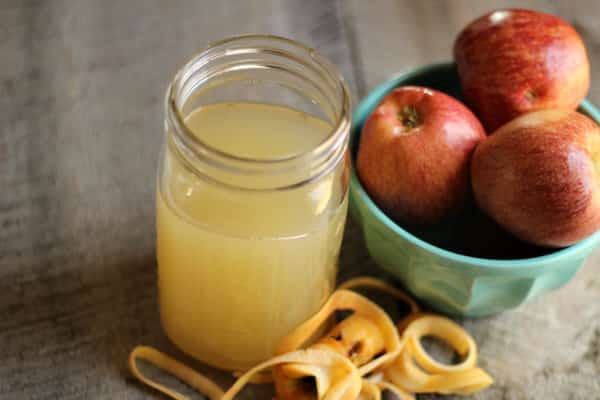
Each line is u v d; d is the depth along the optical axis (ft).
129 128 3.81
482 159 2.97
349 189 3.12
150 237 3.51
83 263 3.40
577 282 3.49
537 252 3.13
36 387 3.06
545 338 3.32
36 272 3.35
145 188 3.64
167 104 2.62
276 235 2.72
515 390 3.16
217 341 3.07
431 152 2.98
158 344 3.23
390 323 3.08
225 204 2.68
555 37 3.14
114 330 3.23
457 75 3.51
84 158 3.69
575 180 2.79
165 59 4.08
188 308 3.01
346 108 2.60
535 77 3.11
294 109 2.93
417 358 3.18
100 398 3.05
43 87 3.90
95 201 3.57
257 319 2.97
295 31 4.21
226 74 2.89
